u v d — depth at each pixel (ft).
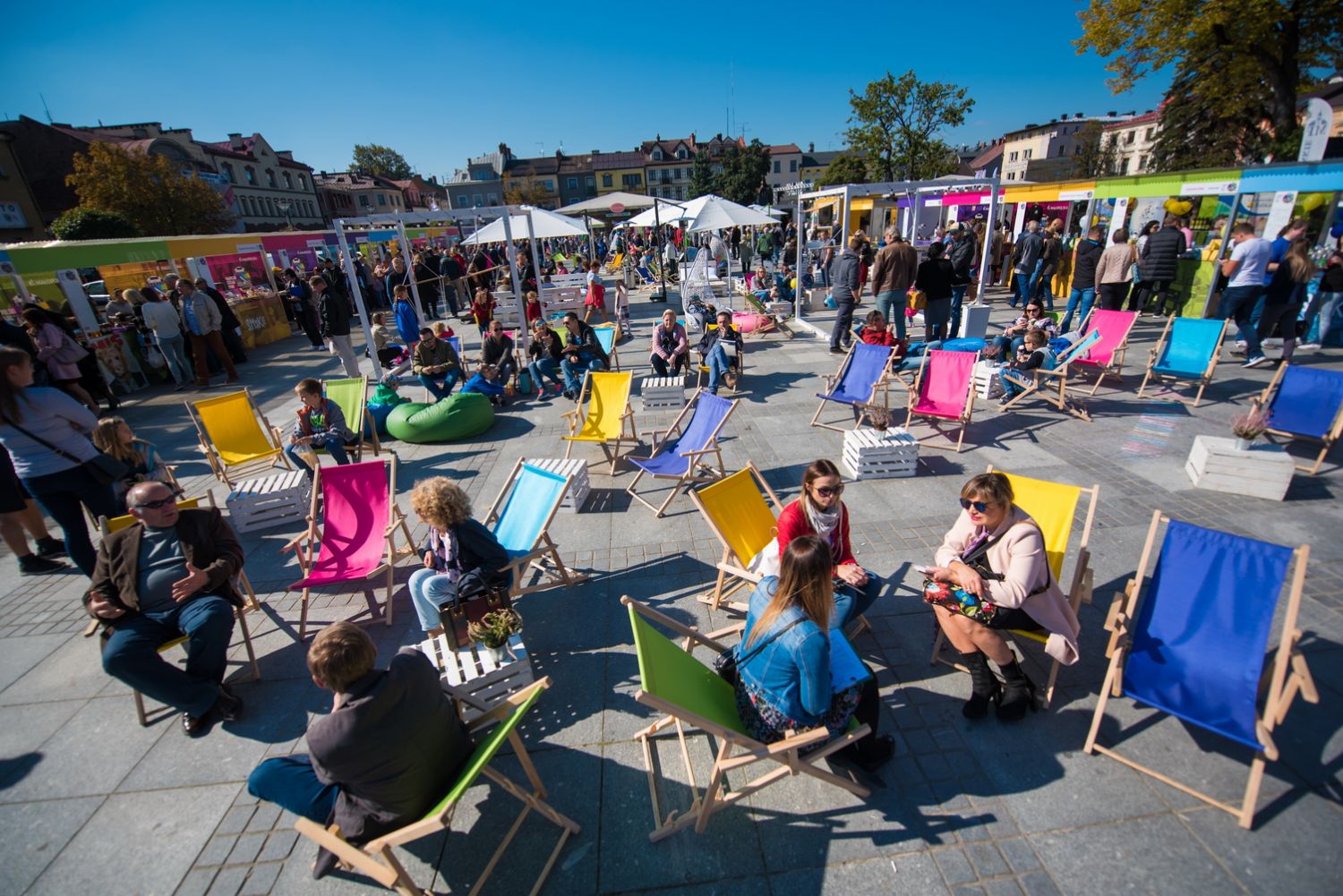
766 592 8.98
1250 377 25.64
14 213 106.01
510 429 26.14
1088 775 9.10
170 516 11.41
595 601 14.10
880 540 15.62
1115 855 7.98
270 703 11.83
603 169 250.57
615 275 69.72
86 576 16.81
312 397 21.03
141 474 16.40
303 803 8.15
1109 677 9.19
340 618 14.30
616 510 18.33
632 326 48.32
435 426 24.31
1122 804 8.64
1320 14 52.13
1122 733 9.73
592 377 22.02
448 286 58.23
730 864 8.25
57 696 12.30
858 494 18.06
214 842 9.08
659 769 9.76
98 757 10.75
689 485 19.58
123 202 97.81
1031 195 47.96
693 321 42.63
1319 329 29.35
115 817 9.57
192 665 11.09
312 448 21.16
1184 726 9.77
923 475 18.99
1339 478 16.84
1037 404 24.44
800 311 43.19
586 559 15.83
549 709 11.10
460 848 8.72
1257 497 16.20
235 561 11.91
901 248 29.78
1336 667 10.57
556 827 8.91
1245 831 8.13
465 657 11.02
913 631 12.37
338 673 7.03
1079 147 191.72
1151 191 36.14
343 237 32.60
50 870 8.79
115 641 10.69
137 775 10.34
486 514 18.69
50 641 14.10
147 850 9.02
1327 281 28.50
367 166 312.50
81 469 15.02
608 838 8.72
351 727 6.96
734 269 76.89
